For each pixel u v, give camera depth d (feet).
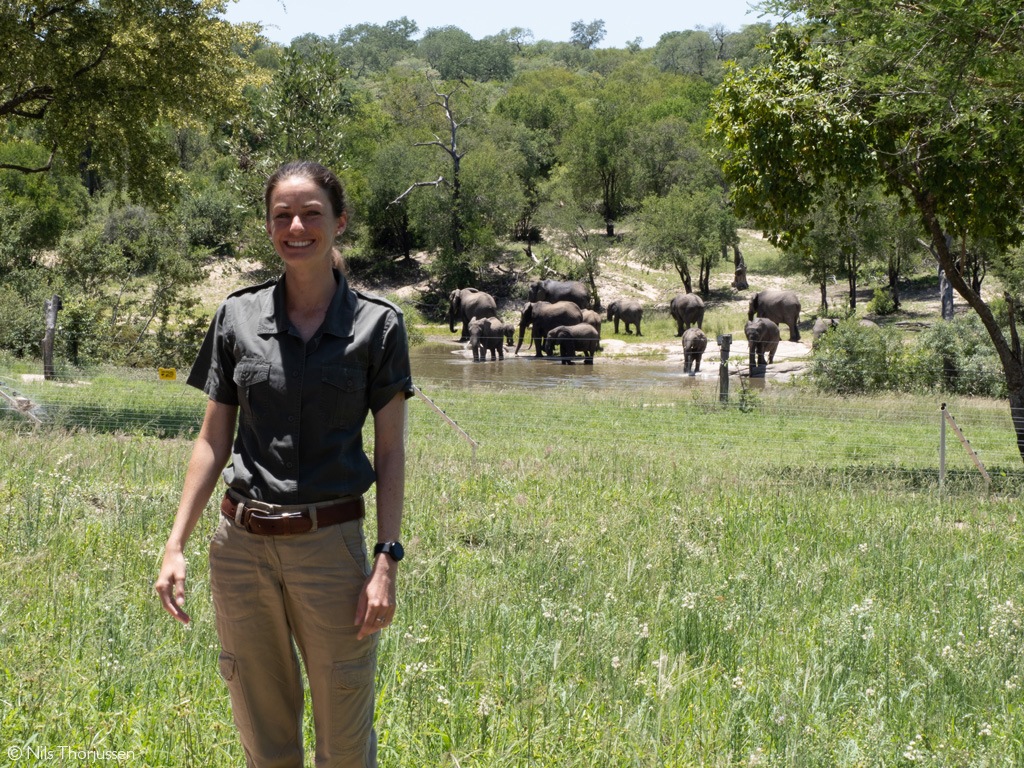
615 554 21.90
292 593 8.99
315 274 9.12
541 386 78.89
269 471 8.93
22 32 55.11
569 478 33.45
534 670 13.01
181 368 79.30
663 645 15.33
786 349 125.49
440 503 27.22
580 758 10.69
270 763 9.52
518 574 19.16
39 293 88.89
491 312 155.63
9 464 28.19
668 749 11.09
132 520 21.53
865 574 21.45
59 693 11.47
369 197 215.51
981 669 14.69
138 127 63.72
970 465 45.39
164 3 61.00
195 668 13.14
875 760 11.26
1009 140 35.06
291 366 8.87
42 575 16.72
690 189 204.64
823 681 13.76
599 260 212.43
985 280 162.50
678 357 127.13
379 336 9.11
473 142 225.56
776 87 41.29
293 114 94.84
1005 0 31.65
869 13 34.88
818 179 42.32
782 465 42.57
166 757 10.57
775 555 22.75
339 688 9.09
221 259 196.65
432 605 16.10
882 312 154.20
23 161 185.98
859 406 67.15
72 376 61.05
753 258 220.23
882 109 35.65
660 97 373.20
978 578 21.56
